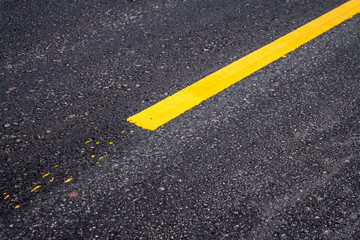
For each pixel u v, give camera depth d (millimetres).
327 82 3119
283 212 2119
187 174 2328
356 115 2793
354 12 4168
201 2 4281
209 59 3387
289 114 2793
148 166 2375
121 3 4219
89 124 2678
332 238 1997
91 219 2064
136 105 2859
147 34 3701
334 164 2412
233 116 2771
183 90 3018
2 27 3740
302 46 3580
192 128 2662
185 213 2104
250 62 3354
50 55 3381
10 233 1984
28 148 2477
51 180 2270
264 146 2529
